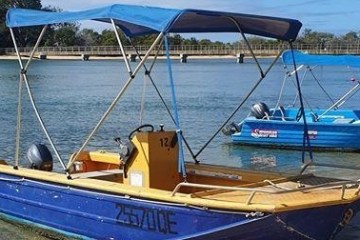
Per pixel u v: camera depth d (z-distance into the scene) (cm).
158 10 990
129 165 1101
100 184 1045
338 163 1802
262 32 1148
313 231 962
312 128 1967
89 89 4634
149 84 5056
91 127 2500
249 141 2039
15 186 1169
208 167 1166
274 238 952
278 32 1133
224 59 12256
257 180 1103
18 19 1145
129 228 1020
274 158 1880
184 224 969
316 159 1873
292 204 931
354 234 1166
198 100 3697
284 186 1023
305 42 6962
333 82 5188
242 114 2967
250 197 934
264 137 2014
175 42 9406
